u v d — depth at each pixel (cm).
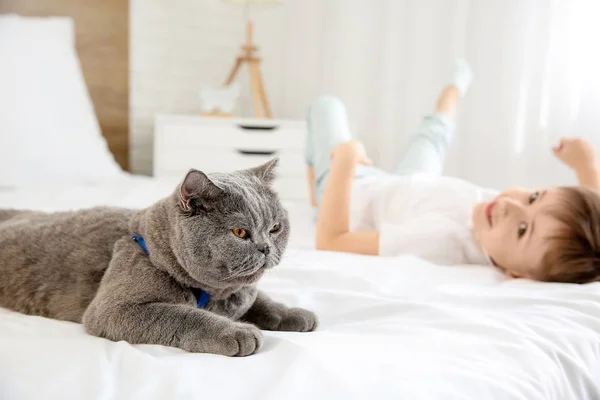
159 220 91
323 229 165
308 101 337
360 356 78
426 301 112
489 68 264
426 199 172
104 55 302
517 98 255
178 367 73
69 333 89
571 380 90
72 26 281
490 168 267
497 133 264
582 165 178
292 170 304
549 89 246
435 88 288
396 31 299
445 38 283
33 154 236
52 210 182
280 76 349
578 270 135
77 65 271
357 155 169
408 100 297
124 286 88
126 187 235
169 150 295
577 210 139
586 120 237
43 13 285
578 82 238
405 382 72
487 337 90
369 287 122
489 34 264
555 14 242
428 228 160
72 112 256
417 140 218
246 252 85
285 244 96
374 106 315
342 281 125
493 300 112
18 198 200
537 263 140
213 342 80
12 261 103
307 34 333
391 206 176
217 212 85
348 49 315
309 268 130
